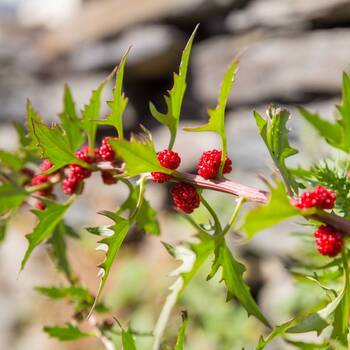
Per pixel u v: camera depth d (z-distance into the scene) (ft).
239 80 17.58
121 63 3.63
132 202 4.45
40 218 4.20
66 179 4.39
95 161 4.31
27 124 4.19
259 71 16.94
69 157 4.05
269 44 17.01
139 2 21.75
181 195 3.39
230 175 17.46
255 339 14.85
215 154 3.43
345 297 3.06
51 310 21.56
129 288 20.33
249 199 3.21
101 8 24.12
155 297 19.25
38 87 26.91
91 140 4.30
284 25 16.52
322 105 15.26
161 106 22.43
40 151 4.01
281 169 3.34
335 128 4.37
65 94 4.49
